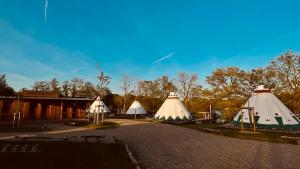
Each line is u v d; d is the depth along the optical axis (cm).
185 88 5891
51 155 977
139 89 6788
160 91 6806
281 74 3847
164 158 1024
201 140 1628
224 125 3019
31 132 1984
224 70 4478
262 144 1477
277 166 917
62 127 2512
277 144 1480
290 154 1156
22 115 3428
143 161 956
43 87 7325
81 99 3850
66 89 7162
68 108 3925
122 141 1488
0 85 4838
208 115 4684
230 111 4291
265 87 2895
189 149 1266
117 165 847
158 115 3697
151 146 1332
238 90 4388
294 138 1727
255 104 2780
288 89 3809
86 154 1009
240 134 1973
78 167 810
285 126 2427
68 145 1212
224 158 1048
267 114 2584
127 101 6656
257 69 4250
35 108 3600
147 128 2442
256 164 946
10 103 3378
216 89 4547
